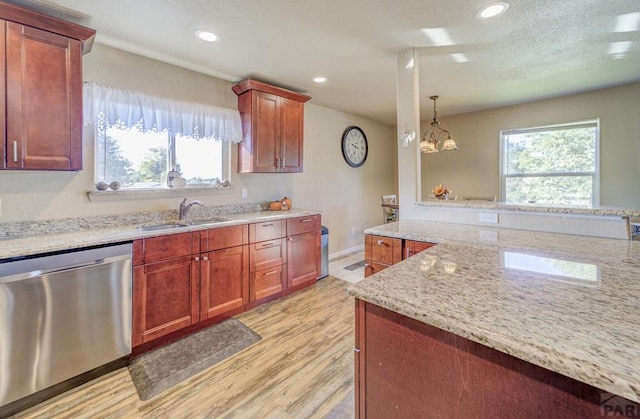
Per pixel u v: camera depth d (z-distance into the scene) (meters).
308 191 4.12
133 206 2.48
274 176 3.63
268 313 2.71
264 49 2.37
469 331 0.67
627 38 2.24
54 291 1.66
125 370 1.91
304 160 4.04
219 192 3.04
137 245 2.01
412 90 2.39
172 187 2.67
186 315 2.28
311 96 3.72
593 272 1.07
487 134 4.45
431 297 0.84
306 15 1.89
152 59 2.53
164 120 2.53
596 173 3.58
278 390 1.73
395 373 0.85
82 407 1.60
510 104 4.13
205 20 1.94
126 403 1.63
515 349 0.60
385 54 2.48
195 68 2.74
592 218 1.72
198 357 2.03
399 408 0.84
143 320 2.05
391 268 1.13
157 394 1.69
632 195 3.33
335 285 3.44
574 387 0.57
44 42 1.78
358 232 5.04
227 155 3.12
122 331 1.94
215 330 2.39
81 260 1.75
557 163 3.88
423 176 5.19
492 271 1.09
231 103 3.08
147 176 2.59
